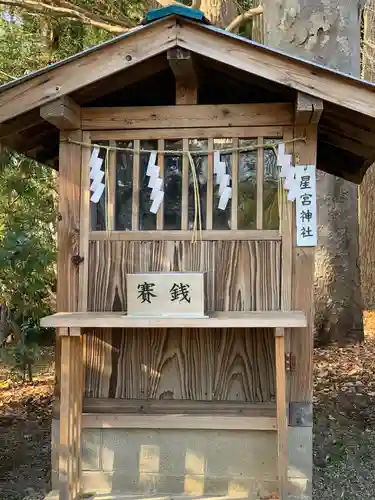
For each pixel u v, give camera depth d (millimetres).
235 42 3043
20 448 4523
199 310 3055
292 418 3277
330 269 7953
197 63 3264
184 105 3418
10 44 8086
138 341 3451
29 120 3514
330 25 5660
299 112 3084
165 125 3430
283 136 3354
